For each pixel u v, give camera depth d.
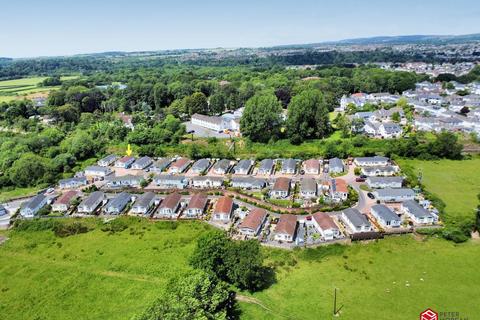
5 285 73.62
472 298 62.28
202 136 162.62
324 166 127.69
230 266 67.88
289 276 70.75
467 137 141.38
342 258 75.69
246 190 111.00
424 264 72.31
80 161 145.62
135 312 63.22
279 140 150.75
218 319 53.75
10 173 126.81
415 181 106.56
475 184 106.44
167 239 87.31
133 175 125.50
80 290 70.81
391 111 173.12
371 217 91.00
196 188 114.00
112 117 197.38
